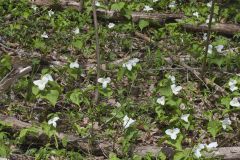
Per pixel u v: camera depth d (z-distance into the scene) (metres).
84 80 6.27
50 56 6.92
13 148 4.95
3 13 8.01
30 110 5.63
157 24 8.04
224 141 5.29
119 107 5.51
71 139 5.00
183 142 5.29
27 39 7.25
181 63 6.77
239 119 5.75
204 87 6.42
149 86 6.34
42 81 5.00
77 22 7.91
